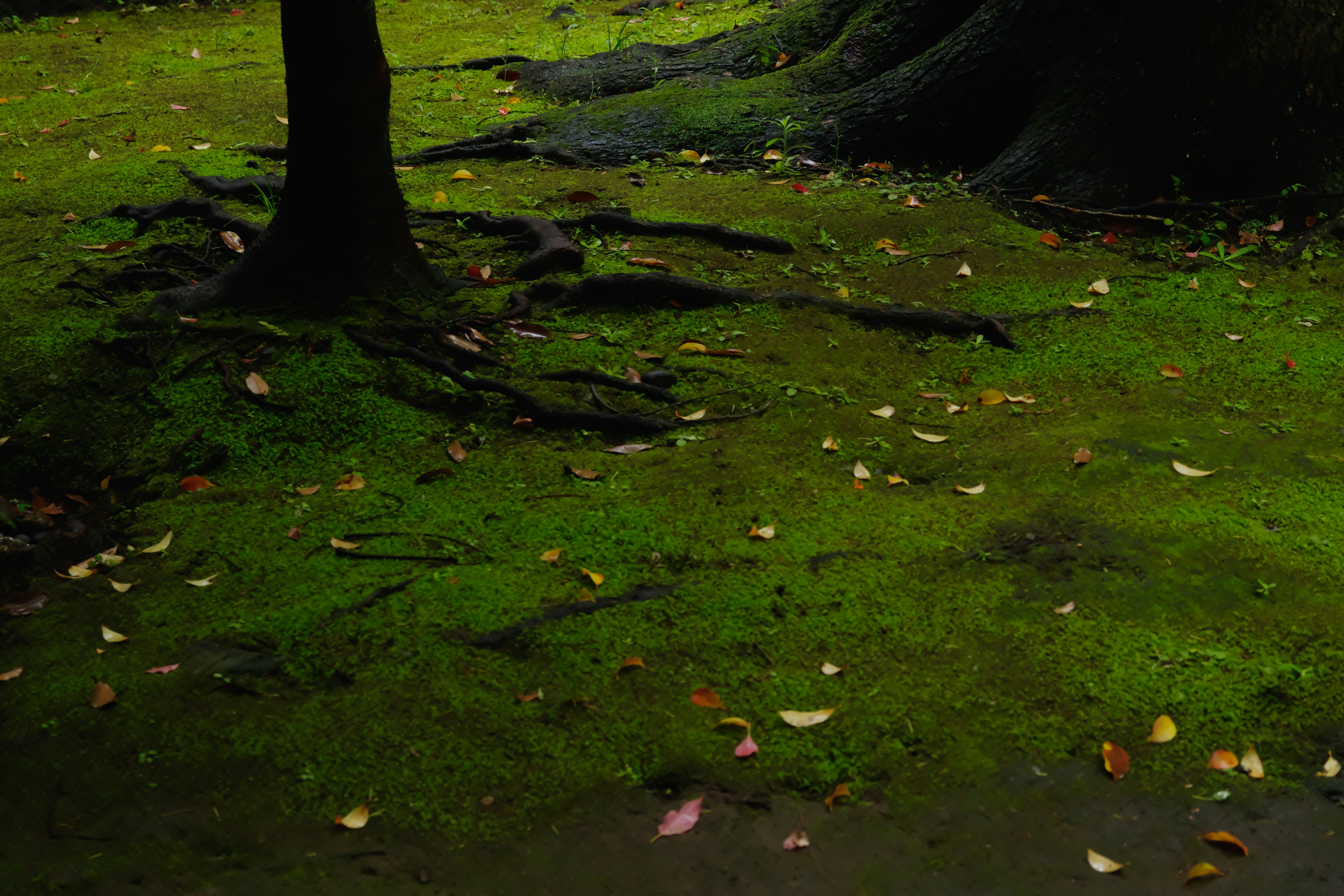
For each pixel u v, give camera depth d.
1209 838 2.47
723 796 2.60
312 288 4.82
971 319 4.91
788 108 7.08
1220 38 5.93
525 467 3.99
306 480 4.01
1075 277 5.41
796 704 2.83
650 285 5.04
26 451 4.21
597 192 6.39
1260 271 5.49
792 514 3.63
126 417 4.32
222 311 4.78
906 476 3.94
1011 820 2.53
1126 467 3.79
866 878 2.40
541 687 2.91
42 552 3.70
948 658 2.97
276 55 10.06
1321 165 6.00
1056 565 3.30
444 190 6.44
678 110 7.13
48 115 8.16
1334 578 3.22
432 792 2.62
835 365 4.66
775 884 2.39
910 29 7.21
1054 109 6.32
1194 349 4.71
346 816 2.55
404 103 8.22
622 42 9.67
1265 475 3.74
